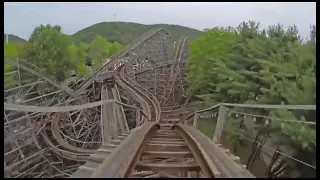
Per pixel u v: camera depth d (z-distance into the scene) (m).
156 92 56.94
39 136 23.91
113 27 197.38
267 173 10.49
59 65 43.72
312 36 17.94
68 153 22.47
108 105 28.70
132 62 73.50
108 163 6.67
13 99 23.38
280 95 14.12
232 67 23.73
